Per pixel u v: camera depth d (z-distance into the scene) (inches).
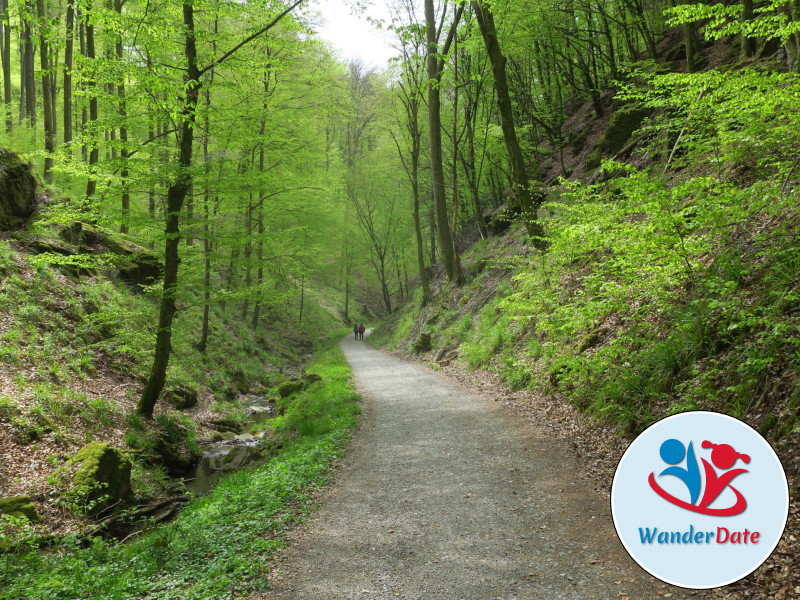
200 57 513.0
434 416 419.5
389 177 1250.6
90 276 602.5
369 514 239.5
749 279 264.4
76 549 251.9
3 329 426.6
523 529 208.8
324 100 859.4
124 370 515.5
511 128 540.1
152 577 199.9
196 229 458.6
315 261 1064.2
